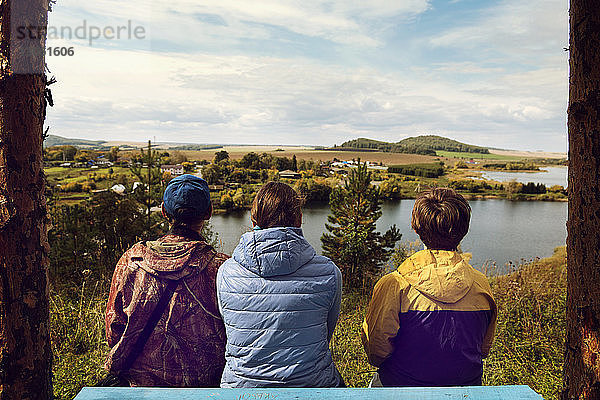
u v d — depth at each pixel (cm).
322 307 169
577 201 145
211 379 177
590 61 140
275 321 162
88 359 371
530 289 593
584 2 142
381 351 185
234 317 165
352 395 144
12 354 161
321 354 169
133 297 173
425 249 188
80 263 664
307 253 171
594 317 140
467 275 179
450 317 175
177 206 186
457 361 175
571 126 148
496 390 145
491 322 191
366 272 854
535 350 412
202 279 177
